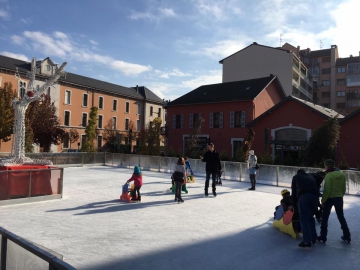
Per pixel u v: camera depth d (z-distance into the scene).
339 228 7.46
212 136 34.38
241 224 7.52
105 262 4.88
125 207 9.18
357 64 63.22
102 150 49.44
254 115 31.81
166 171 21.50
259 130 29.58
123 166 25.12
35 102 35.19
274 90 36.47
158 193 11.89
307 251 5.69
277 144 28.12
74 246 5.57
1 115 33.31
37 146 40.62
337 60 69.00
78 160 24.81
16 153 10.86
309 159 20.56
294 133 27.44
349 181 13.36
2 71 39.47
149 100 62.38
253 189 13.68
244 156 22.22
